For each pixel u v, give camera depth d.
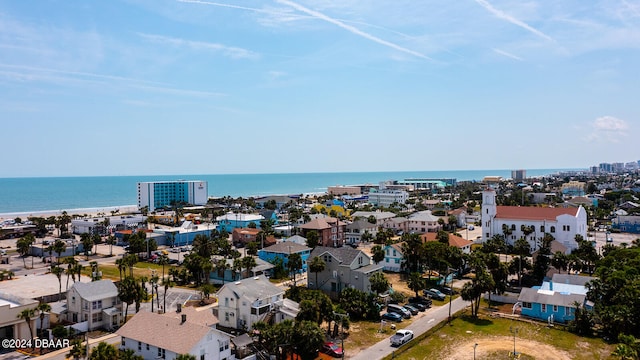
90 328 72.19
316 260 88.75
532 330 72.06
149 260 132.62
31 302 69.62
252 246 125.25
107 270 116.12
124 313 79.88
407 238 112.19
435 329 72.06
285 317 72.19
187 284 104.19
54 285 90.06
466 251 129.12
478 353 62.56
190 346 52.94
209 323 64.88
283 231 172.75
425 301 86.69
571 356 61.56
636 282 73.25
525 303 79.88
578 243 128.88
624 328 66.56
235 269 99.88
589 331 70.31
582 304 74.38
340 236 164.00
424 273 113.44
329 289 92.50
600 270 89.94
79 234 185.62
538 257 105.94
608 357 61.03
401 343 65.50
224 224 184.62
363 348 64.44
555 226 139.50
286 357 60.22
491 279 78.31
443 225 191.62
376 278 84.00
